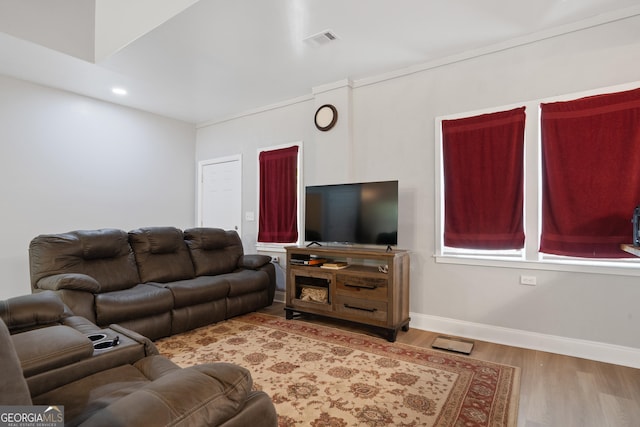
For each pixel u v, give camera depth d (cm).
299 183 440
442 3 244
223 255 420
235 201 516
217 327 340
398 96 357
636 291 248
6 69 355
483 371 240
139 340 174
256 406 101
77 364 143
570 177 268
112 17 322
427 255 337
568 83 273
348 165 380
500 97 302
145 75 371
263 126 480
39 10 304
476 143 311
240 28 276
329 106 389
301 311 359
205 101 456
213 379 95
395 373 236
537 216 287
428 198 338
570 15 259
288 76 373
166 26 273
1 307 178
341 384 221
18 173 380
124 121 475
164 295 306
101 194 451
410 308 344
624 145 250
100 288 285
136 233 363
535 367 247
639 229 224
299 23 269
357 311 320
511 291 294
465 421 182
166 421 79
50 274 287
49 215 404
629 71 252
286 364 251
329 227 371
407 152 351
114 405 82
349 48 310
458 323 318
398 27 275
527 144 290
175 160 538
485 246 306
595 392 212
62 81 388
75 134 426
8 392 77
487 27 275
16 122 379
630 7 249
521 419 185
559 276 275
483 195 308
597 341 260
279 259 461
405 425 178
